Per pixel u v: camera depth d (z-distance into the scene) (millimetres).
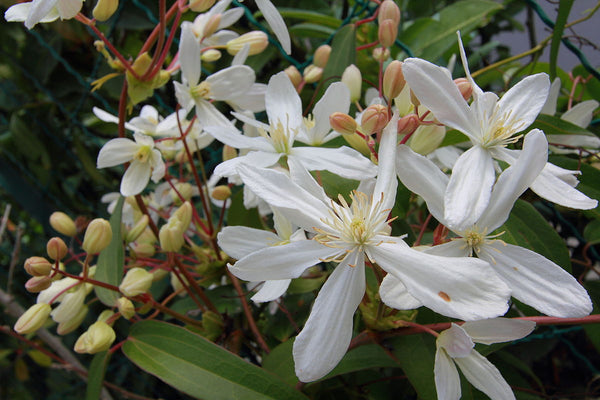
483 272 125
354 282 137
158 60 188
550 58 210
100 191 377
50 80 341
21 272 401
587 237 214
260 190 138
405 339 162
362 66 270
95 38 314
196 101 194
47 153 363
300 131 181
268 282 162
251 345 223
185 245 226
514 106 150
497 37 344
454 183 136
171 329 171
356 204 141
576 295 130
